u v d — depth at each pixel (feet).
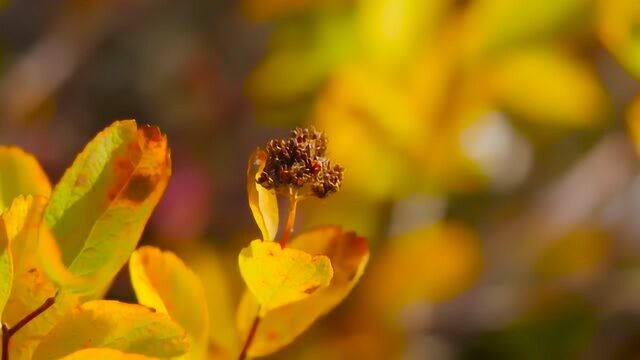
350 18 3.19
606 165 3.66
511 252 3.71
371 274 3.40
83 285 1.94
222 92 4.34
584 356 3.70
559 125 3.08
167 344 1.96
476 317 3.64
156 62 4.54
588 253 3.74
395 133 3.03
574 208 3.72
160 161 1.99
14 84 4.42
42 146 4.49
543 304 3.70
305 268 1.94
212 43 4.42
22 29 4.46
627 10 2.73
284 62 3.34
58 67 4.47
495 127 3.29
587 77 2.99
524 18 2.92
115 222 1.98
